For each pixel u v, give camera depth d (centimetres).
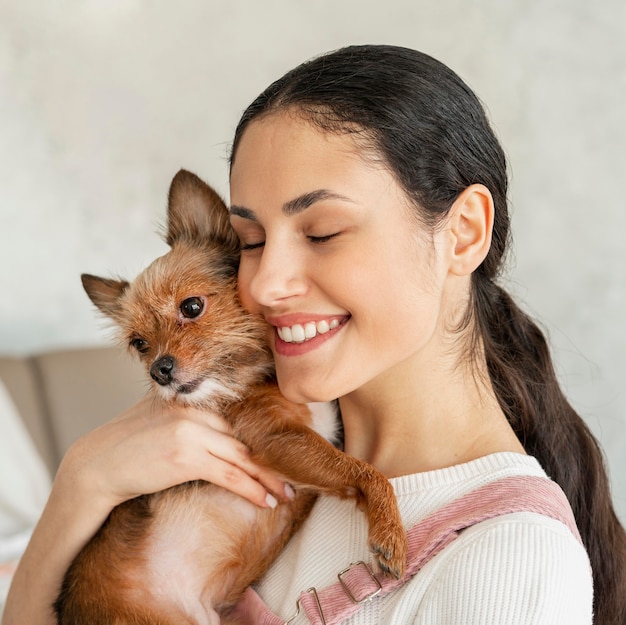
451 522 129
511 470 136
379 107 129
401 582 128
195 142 430
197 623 167
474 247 140
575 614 115
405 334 130
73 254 426
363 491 144
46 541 169
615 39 422
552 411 175
